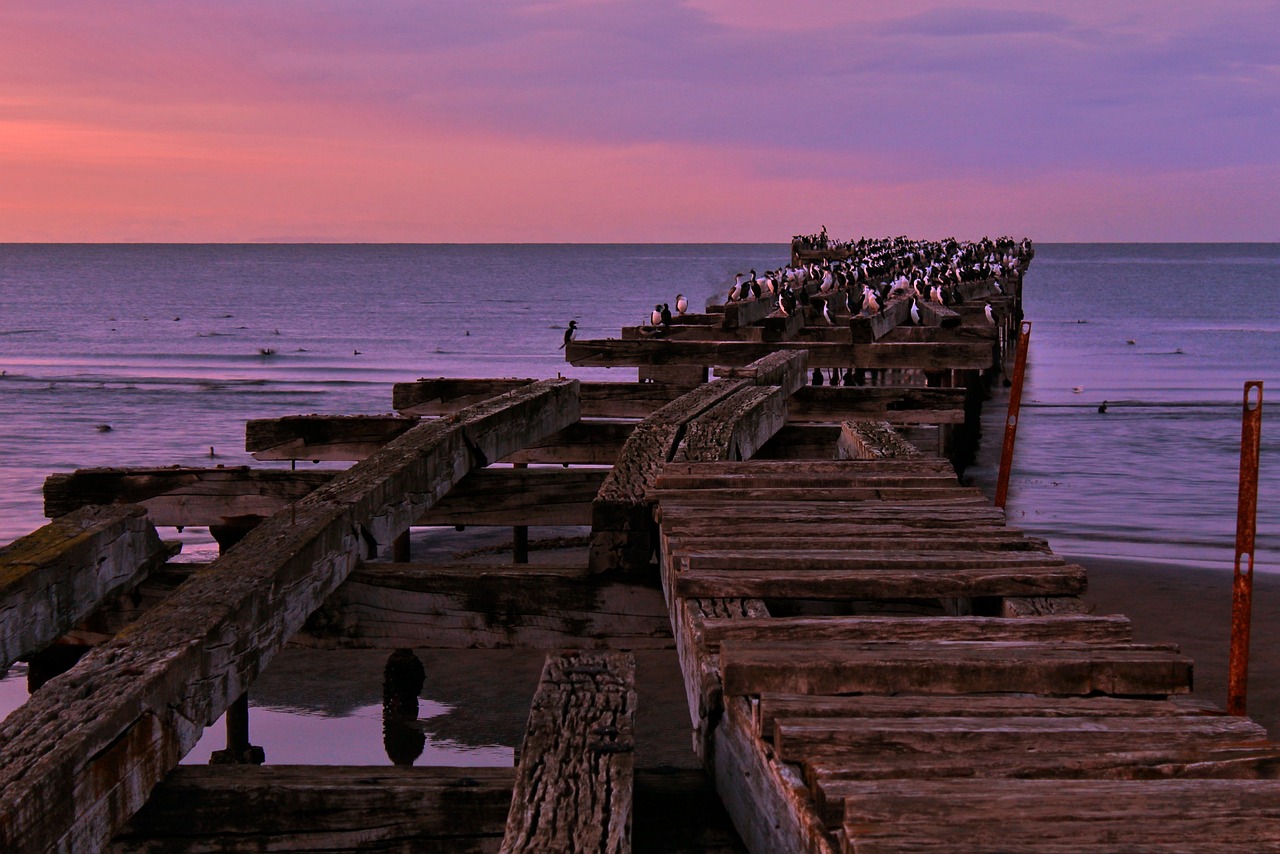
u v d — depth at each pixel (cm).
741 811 314
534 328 9150
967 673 326
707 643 373
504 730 1011
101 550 512
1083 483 2342
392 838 323
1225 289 13800
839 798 244
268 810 326
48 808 283
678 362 1521
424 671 1112
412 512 609
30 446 3222
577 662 383
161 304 12525
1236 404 3697
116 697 324
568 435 1002
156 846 327
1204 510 2070
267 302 12838
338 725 1027
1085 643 349
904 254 5625
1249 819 230
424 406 1155
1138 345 6800
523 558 1248
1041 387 4397
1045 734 282
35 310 11550
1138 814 232
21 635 455
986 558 453
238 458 2988
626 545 523
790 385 1173
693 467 658
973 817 231
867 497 598
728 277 18550
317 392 4797
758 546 488
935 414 1198
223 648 386
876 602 493
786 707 297
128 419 3866
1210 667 1110
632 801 303
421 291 15062
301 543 460
